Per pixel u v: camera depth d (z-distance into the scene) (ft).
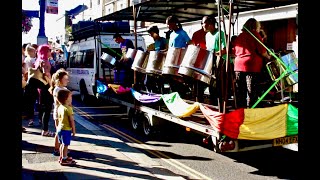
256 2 27.76
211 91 24.27
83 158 20.93
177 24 27.17
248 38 20.56
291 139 18.95
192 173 19.54
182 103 22.90
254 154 23.91
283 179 18.45
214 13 34.17
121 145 24.63
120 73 38.29
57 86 20.49
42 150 22.43
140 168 19.26
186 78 23.26
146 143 27.12
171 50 24.27
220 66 19.13
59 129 19.17
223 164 21.47
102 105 49.01
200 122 21.63
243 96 22.08
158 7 32.45
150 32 31.73
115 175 17.85
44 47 26.99
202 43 28.30
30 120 29.94
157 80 31.78
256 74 21.16
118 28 46.21
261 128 18.15
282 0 27.02
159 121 27.96
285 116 18.81
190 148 25.61
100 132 29.30
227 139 18.06
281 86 21.02
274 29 47.57
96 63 44.14
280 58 20.94
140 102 30.63
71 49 57.26
